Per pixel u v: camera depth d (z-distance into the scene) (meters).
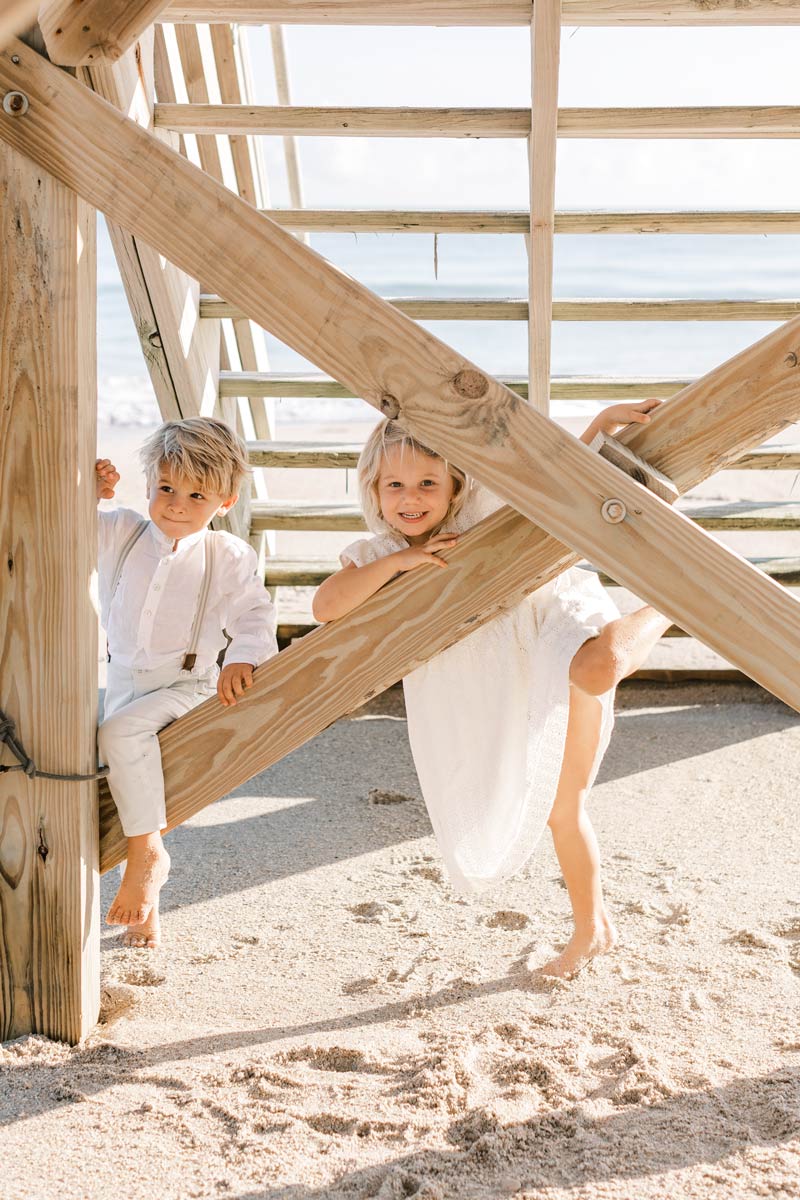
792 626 1.76
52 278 1.93
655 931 2.62
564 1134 1.80
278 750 2.19
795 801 3.52
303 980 2.43
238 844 3.26
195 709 2.20
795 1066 2.00
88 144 1.84
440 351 1.79
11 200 1.90
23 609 2.04
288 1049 2.09
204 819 3.46
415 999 2.32
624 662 2.22
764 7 2.92
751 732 4.20
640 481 1.85
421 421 1.81
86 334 2.02
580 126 3.19
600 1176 1.68
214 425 2.51
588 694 2.25
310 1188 1.67
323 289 1.80
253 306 1.83
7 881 2.12
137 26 1.79
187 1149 1.78
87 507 2.08
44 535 2.02
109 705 2.52
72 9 1.73
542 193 3.28
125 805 2.16
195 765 2.20
